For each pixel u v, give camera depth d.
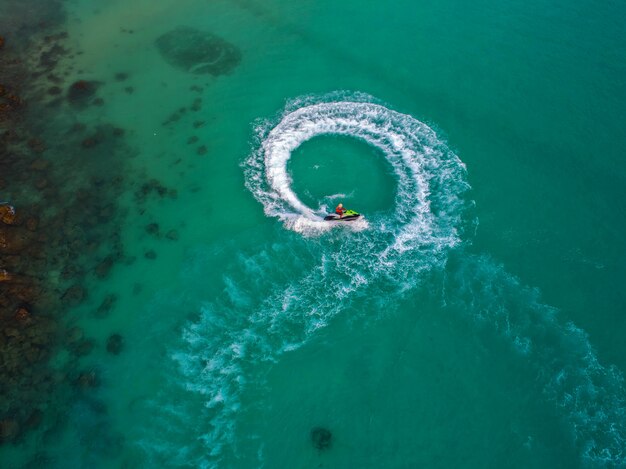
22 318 25.38
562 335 25.73
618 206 31.41
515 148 34.59
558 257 28.91
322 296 27.14
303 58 41.22
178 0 46.31
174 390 23.91
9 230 28.48
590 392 23.83
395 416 23.14
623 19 45.28
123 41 41.88
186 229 30.16
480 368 24.62
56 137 34.38
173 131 35.44
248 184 32.41
